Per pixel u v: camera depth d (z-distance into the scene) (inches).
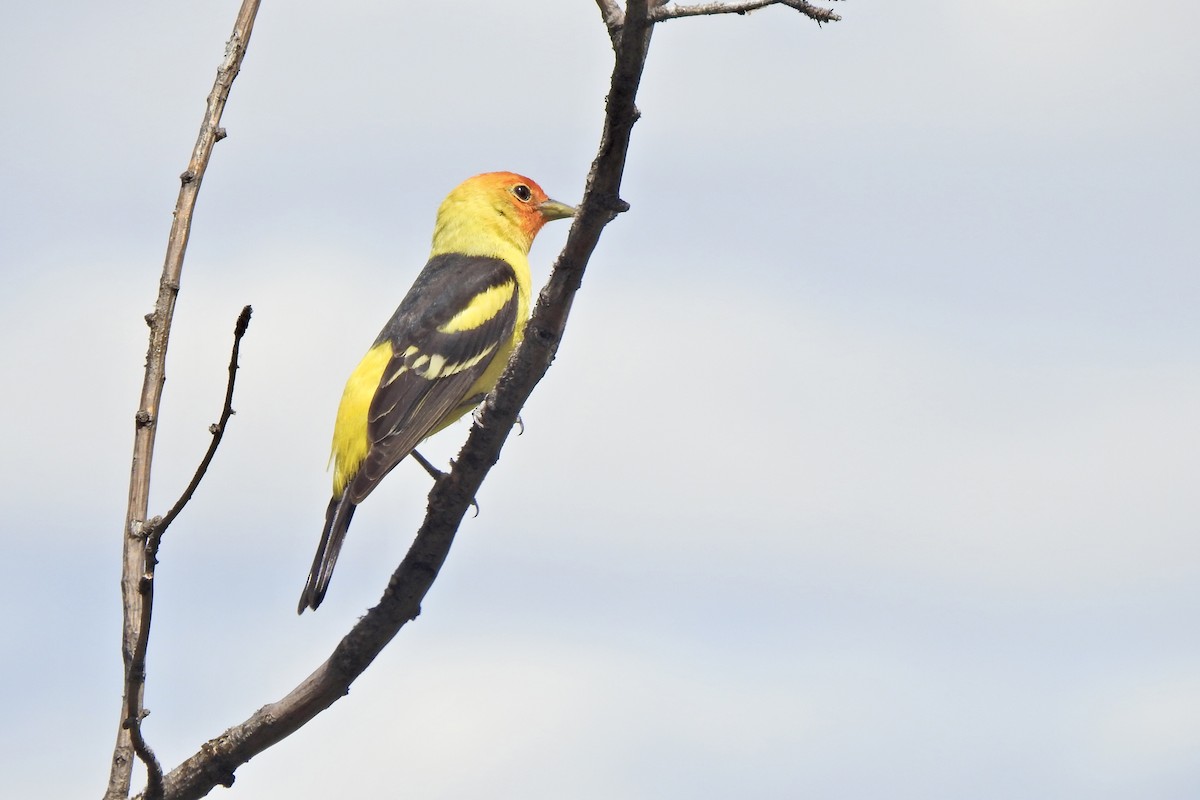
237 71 357.4
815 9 299.3
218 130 353.7
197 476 265.6
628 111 330.3
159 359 338.3
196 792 351.3
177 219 345.1
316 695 359.3
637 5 305.1
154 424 334.0
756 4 299.4
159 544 272.7
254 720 353.7
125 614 313.7
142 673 282.5
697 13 305.0
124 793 304.7
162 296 340.8
